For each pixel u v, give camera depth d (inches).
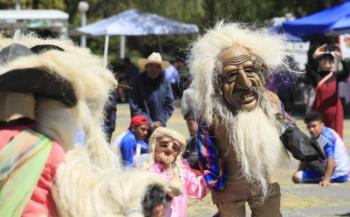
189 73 342.0
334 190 685.3
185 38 2245.3
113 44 2748.5
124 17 1615.4
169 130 365.1
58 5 2564.0
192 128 507.2
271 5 1985.7
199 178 361.4
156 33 1611.7
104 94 194.7
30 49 207.8
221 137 329.1
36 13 1508.4
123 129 1177.4
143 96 689.0
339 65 1055.0
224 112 325.4
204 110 330.3
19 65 186.4
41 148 181.3
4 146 183.0
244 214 337.1
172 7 2352.4
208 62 326.6
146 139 536.7
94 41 2731.3
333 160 720.3
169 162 366.3
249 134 319.0
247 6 2018.9
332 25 1316.4
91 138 200.1
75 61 188.9
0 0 2370.8
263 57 329.1
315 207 602.2
